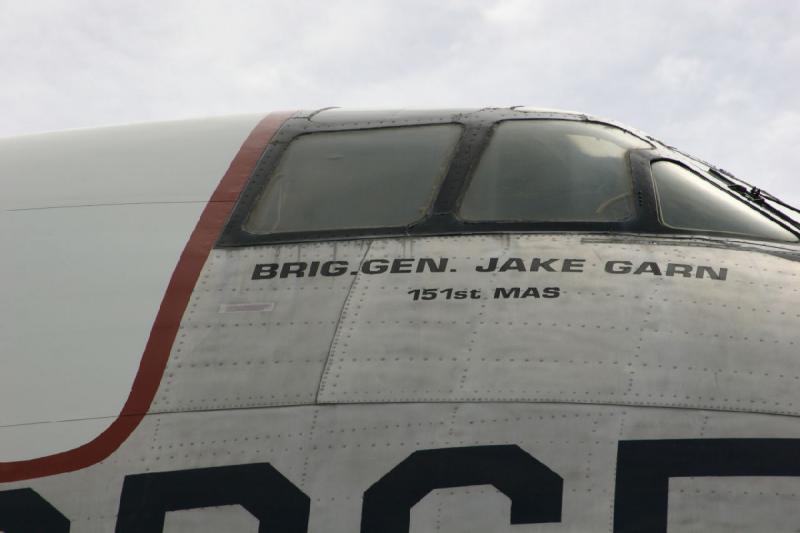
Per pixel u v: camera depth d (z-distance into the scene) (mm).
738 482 4867
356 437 5207
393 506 4977
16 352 6008
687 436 5000
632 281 5695
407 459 5086
